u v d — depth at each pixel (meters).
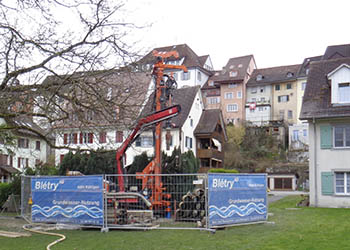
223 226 12.15
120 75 12.88
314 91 25.62
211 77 86.75
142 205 14.76
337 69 23.80
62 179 12.99
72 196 12.76
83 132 13.49
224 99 83.62
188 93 44.81
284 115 80.00
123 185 15.55
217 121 45.38
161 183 15.89
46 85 12.09
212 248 9.35
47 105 11.75
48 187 13.22
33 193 13.50
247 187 12.92
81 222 12.52
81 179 12.67
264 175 13.54
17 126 12.96
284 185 55.03
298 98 78.69
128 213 13.23
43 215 13.23
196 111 45.03
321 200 23.30
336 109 23.39
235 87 82.88
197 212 13.43
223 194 12.13
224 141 49.72
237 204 12.56
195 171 25.19
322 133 23.67
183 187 14.86
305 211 19.69
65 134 14.26
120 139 18.12
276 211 19.67
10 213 19.56
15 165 43.00
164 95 17.30
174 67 17.50
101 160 23.06
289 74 80.56
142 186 15.57
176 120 40.75
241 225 13.12
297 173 56.25
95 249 9.42
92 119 13.10
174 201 13.93
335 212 19.11
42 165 26.72
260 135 71.31
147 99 14.57
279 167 58.03
